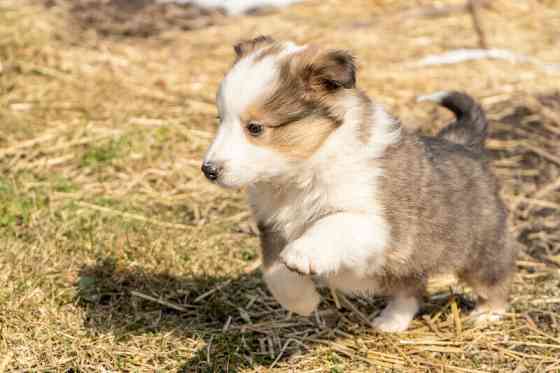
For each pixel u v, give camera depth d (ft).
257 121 11.62
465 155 14.11
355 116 12.16
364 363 13.41
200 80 24.18
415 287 13.62
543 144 21.52
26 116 21.03
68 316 13.94
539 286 15.74
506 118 22.81
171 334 13.82
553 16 30.83
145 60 25.29
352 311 14.85
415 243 12.80
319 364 13.30
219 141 11.69
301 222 12.79
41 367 12.57
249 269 15.92
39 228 16.49
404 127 13.17
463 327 14.49
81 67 23.90
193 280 15.40
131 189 18.75
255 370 13.03
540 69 26.30
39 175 18.72
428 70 25.93
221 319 14.56
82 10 28.78
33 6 27.66
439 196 13.05
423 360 13.48
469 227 13.60
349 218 12.01
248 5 30.86
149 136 20.68
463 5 31.22
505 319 14.70
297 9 30.91
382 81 24.82
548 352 13.71
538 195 19.26
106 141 20.26
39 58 23.88
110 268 15.44
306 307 13.30
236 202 18.57
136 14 29.40
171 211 18.11
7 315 13.55
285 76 11.71
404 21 30.04
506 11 30.94
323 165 12.09
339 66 11.72
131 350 13.25
